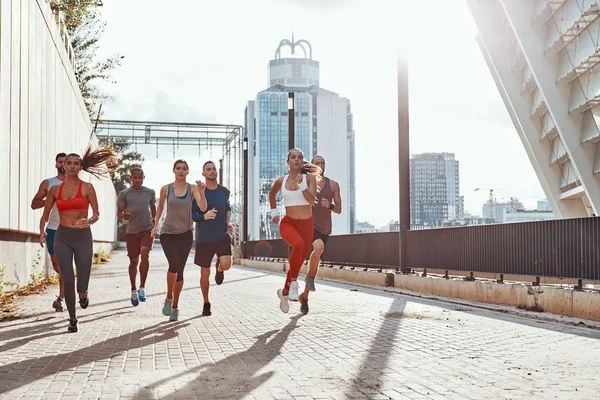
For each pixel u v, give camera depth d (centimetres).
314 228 936
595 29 2367
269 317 904
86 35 3500
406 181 1519
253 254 3322
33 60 1568
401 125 1524
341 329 781
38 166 1639
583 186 2755
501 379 501
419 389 467
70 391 458
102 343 673
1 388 467
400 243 1515
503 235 1102
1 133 1190
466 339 702
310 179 851
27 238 1539
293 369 540
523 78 3288
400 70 1513
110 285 1598
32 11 1555
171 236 857
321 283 1725
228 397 443
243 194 3697
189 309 1012
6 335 728
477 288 1152
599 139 2623
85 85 3616
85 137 3188
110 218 5819
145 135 4016
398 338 710
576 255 910
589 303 859
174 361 574
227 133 4091
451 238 1289
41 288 1484
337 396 446
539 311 966
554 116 2762
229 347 650
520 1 2777
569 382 490
